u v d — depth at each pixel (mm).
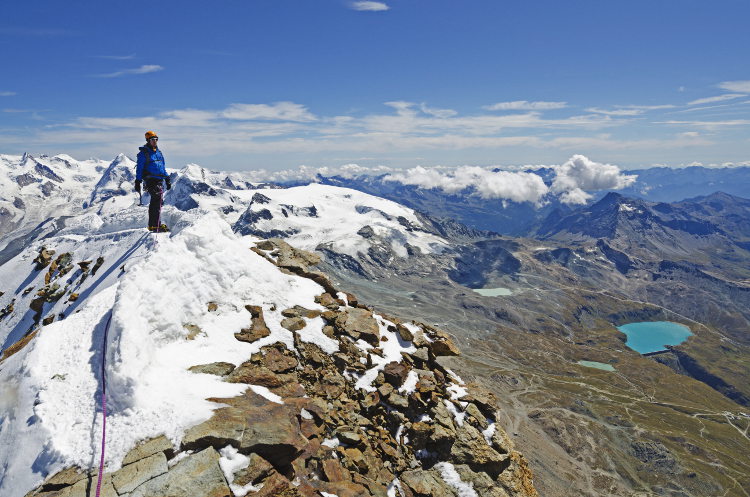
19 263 30828
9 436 12305
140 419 12312
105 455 11375
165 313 16531
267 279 23125
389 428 18500
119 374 13055
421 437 18562
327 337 21141
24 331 23984
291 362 18766
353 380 19688
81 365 13969
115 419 12328
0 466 11695
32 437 11922
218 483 11062
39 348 14375
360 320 23734
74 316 16062
